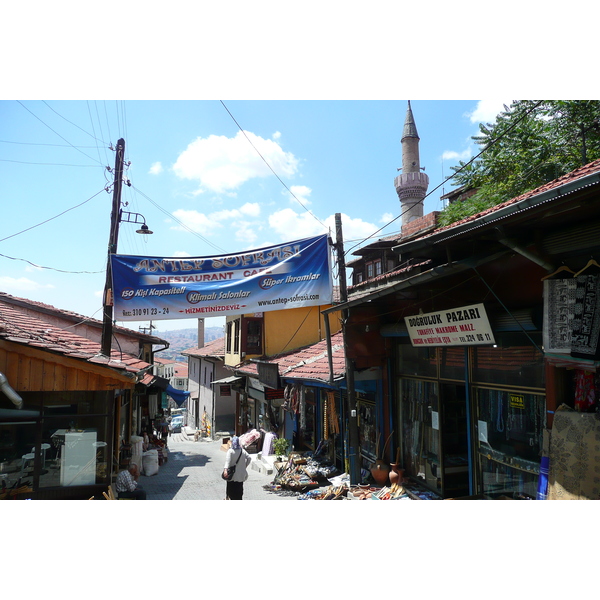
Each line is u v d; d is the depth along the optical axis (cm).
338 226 964
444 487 798
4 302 1438
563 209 426
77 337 1031
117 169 959
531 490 614
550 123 1509
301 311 1928
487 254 572
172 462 1570
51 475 699
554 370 525
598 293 452
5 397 698
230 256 967
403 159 3516
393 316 949
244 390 2025
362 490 898
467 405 731
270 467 1269
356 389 995
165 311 945
